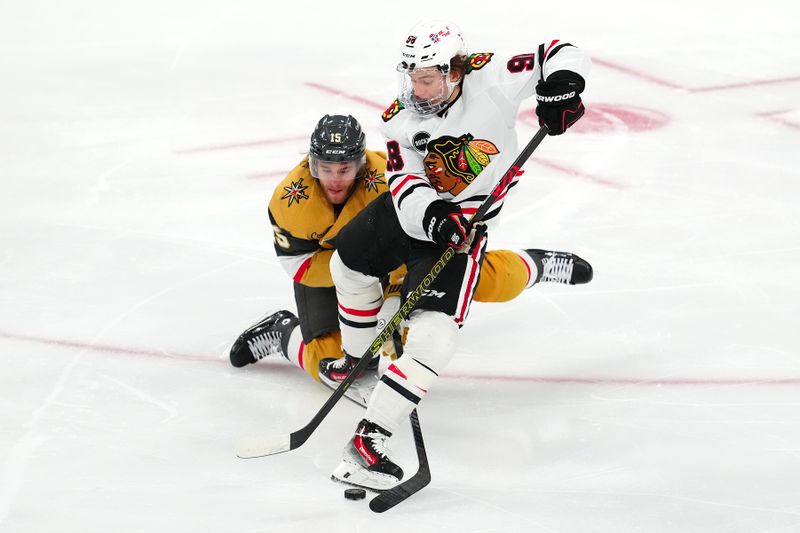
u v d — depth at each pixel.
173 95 28.89
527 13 35.19
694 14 34.69
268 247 19.78
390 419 12.02
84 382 14.98
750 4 35.56
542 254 15.77
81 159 24.56
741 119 25.88
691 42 31.95
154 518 11.68
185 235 20.33
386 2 36.62
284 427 13.79
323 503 11.95
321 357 14.59
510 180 12.60
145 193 22.48
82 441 13.41
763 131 25.09
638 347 15.60
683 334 15.91
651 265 18.41
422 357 12.02
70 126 26.72
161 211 21.53
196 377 15.21
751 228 19.84
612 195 21.62
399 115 12.83
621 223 20.27
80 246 19.83
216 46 32.84
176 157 24.64
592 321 16.50
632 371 14.91
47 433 13.59
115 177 23.45
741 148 24.06
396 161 12.84
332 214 13.96
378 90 28.89
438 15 35.19
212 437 13.52
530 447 13.09
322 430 13.67
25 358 15.67
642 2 35.97
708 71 29.39
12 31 34.56
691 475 12.30
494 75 12.65
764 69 29.48
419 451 12.29
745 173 22.61
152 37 33.78
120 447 13.27
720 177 22.42
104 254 19.47
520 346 15.84
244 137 25.88
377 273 13.29
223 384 15.01
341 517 11.64
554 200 21.45
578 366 15.15
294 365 15.70
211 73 30.55
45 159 24.56
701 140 24.58
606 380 14.71
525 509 11.72
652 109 26.67
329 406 12.59
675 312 16.64
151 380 15.08
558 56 12.34
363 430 12.05
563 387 14.59
